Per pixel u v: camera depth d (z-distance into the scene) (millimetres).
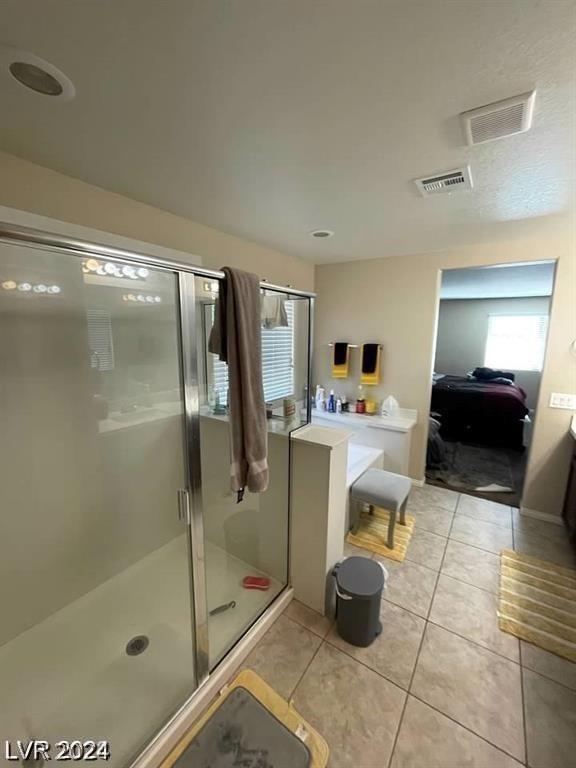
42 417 1634
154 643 1625
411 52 892
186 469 1609
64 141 1346
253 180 1678
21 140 1340
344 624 1680
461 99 1079
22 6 764
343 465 1882
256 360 1555
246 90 1048
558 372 2623
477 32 832
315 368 3957
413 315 3264
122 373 1912
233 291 1464
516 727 1336
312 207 2039
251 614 1815
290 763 1189
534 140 1299
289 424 2088
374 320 3490
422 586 2072
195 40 856
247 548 2062
